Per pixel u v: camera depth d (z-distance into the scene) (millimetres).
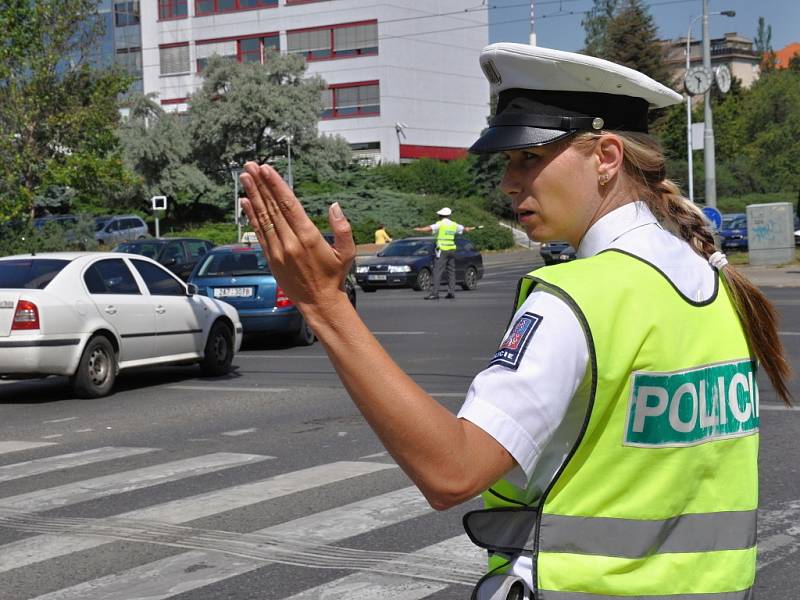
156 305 13047
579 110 1896
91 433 9781
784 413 9383
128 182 34625
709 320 1886
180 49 80938
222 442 9070
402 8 77062
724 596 1836
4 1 31453
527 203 1956
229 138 60094
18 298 11609
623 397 1762
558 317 1731
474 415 1688
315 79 61969
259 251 17562
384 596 4957
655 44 56750
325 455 8336
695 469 1824
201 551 5746
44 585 5258
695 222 1998
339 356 1643
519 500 1807
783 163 74938
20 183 33250
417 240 32219
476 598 1862
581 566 1747
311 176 61812
